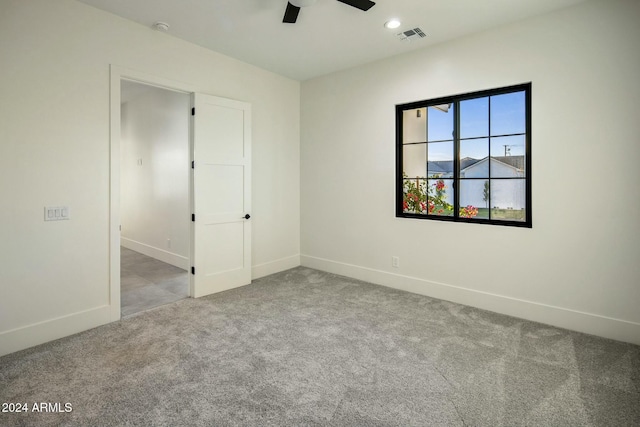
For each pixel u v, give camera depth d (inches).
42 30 96.7
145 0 103.1
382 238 154.8
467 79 126.3
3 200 91.7
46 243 99.7
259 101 163.0
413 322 114.3
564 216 108.8
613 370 84.7
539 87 111.6
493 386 78.4
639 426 65.6
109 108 111.2
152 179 209.2
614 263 101.3
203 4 105.3
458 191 133.3
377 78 152.1
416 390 77.0
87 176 107.3
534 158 113.3
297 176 186.7
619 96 98.7
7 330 93.0
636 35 95.7
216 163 141.6
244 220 153.4
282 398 73.9
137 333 105.4
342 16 112.3
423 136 178.7
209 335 104.2
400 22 116.2
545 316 113.3
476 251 127.9
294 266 187.3
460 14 110.7
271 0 103.0
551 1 102.7
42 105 97.4
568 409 70.5
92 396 74.0
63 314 103.4
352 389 77.3
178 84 130.0
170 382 79.4
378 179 154.6
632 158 97.6
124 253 224.5
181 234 186.5
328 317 118.4
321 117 175.5
